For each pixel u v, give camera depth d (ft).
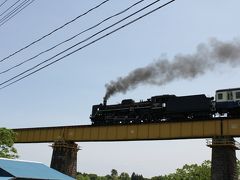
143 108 156.87
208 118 138.10
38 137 188.03
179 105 145.89
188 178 260.62
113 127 161.99
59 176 73.77
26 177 65.67
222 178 126.21
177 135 140.15
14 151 141.38
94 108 176.24
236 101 133.18
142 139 150.30
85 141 171.63
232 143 128.06
